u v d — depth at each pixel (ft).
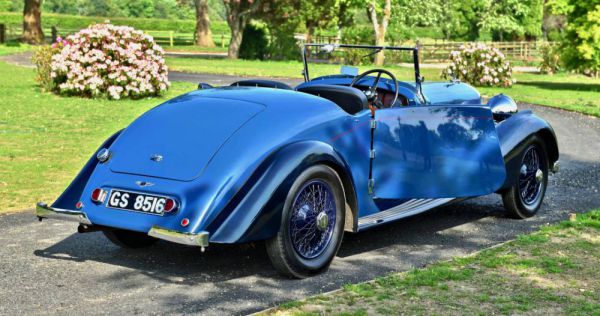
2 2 296.71
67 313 15.25
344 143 18.90
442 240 21.43
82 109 53.42
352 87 21.68
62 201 18.38
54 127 44.73
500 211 25.18
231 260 19.19
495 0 198.80
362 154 19.33
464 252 20.11
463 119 21.02
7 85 67.26
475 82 83.15
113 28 60.75
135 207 17.04
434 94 23.80
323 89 20.38
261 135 17.75
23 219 23.50
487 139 21.44
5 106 53.78
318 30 157.28
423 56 152.25
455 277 17.30
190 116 18.84
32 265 18.62
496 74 82.12
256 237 16.52
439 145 20.63
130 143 18.51
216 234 16.25
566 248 19.85
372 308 15.29
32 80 72.43
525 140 23.38
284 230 16.89
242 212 16.44
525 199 24.20
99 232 22.07
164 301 16.02
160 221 16.62
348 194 18.60
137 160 17.93
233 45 136.15
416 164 20.33
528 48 168.76
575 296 16.10
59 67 60.34
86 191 17.94
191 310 15.46
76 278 17.62
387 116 19.86
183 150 17.71
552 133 24.26
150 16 313.53
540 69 126.93
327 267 18.13
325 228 17.83
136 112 52.49
